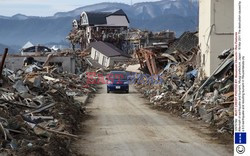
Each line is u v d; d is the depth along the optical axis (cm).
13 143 1517
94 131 2312
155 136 2138
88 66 10988
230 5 4066
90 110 3416
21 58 7688
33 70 6212
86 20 14875
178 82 4466
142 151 1759
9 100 2452
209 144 1922
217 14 4081
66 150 1662
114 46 12788
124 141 1997
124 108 3562
